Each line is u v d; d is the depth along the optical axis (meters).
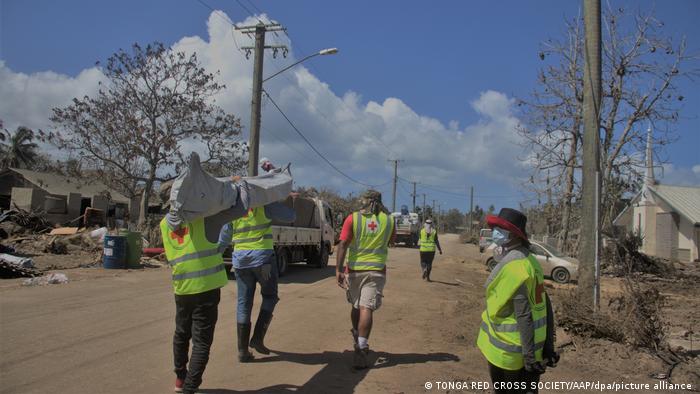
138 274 13.82
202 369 4.52
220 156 31.31
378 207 6.09
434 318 9.28
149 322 7.64
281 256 15.48
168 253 4.61
